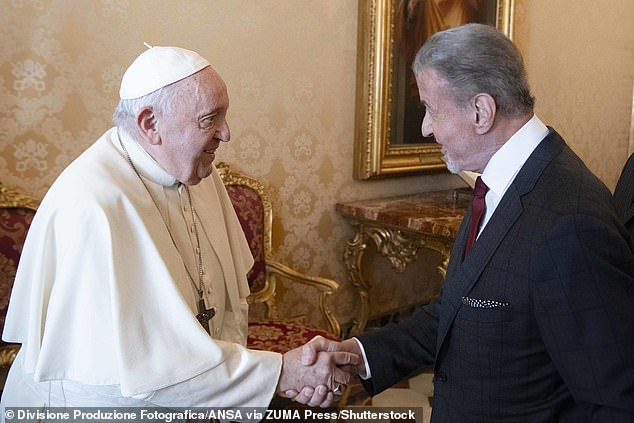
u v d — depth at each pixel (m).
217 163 3.08
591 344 1.16
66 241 1.61
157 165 1.77
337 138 3.60
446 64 1.31
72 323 1.58
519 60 1.32
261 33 3.17
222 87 1.68
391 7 3.54
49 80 2.56
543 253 1.21
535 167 1.31
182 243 1.84
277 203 3.39
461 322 1.39
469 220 1.53
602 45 5.54
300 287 3.58
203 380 1.58
